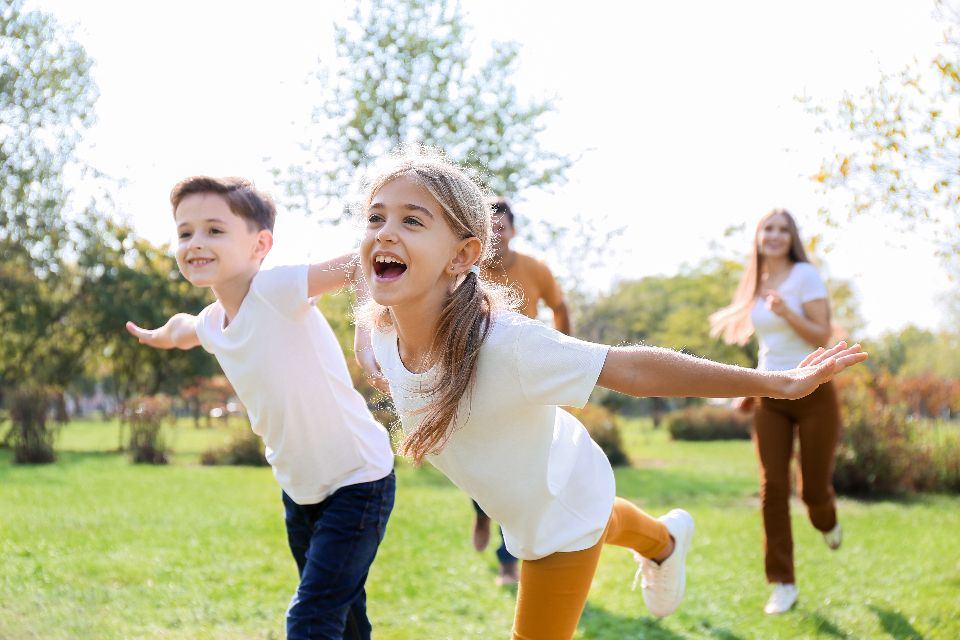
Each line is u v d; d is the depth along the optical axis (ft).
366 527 9.73
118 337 76.07
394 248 7.30
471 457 7.97
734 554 19.99
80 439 80.59
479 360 7.45
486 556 19.10
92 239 68.90
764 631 13.30
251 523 23.22
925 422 41.32
